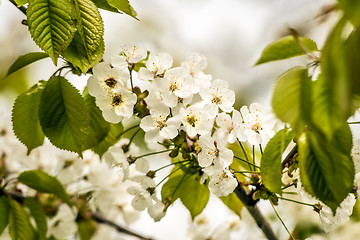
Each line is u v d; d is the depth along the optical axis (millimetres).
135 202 949
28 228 941
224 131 922
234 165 984
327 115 794
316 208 927
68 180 1029
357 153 901
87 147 946
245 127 925
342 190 849
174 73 923
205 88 931
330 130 794
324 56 722
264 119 925
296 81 805
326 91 796
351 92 691
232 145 984
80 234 1034
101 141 951
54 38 872
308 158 854
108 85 915
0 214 935
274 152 880
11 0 921
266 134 924
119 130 972
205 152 917
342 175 848
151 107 925
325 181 852
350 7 631
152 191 950
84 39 877
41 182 930
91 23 877
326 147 848
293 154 906
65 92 908
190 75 924
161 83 922
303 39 849
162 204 955
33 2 870
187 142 936
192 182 969
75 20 879
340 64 697
